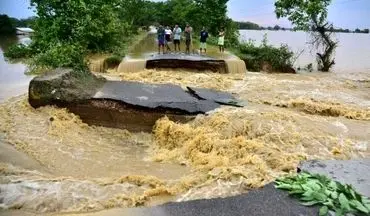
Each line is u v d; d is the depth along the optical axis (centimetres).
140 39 3219
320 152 829
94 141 957
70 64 1385
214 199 600
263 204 575
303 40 4522
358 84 1628
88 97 1044
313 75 1955
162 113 1018
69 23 1905
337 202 562
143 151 938
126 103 1023
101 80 1249
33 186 656
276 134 889
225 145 852
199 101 1089
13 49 2206
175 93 1159
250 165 757
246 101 1179
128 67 1741
